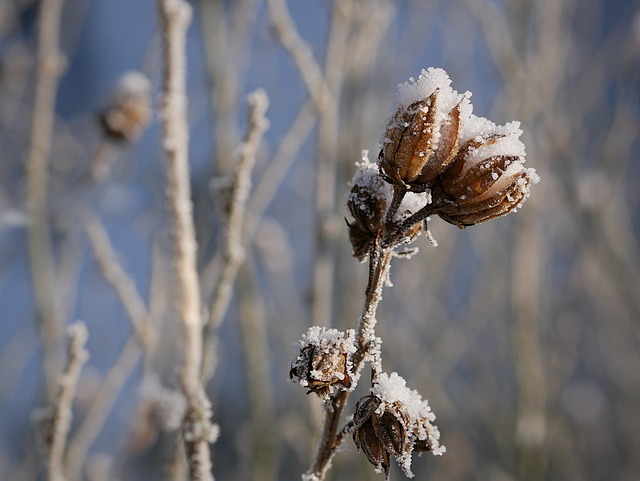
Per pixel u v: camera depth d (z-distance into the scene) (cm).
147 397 52
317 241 56
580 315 104
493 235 82
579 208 73
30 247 60
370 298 36
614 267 75
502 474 82
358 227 38
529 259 77
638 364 88
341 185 68
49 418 44
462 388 94
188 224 41
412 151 36
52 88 63
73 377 44
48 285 61
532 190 77
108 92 66
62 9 87
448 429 93
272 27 55
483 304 82
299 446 70
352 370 36
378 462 35
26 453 76
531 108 74
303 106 59
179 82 42
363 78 69
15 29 89
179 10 42
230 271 44
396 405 36
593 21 92
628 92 78
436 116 36
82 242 69
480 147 36
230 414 101
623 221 84
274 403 85
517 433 77
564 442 95
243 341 63
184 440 40
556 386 85
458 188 36
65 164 82
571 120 81
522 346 77
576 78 89
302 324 85
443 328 81
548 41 80
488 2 74
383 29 71
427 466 96
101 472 68
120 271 54
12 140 93
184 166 42
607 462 103
